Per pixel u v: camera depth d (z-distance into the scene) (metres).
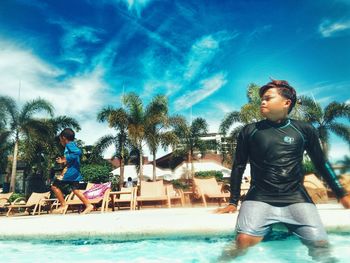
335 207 4.14
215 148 31.83
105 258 2.39
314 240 2.09
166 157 44.34
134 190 9.29
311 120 24.20
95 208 10.62
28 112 24.56
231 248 2.28
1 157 25.78
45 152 25.73
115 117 25.27
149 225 2.80
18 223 3.20
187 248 2.55
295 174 2.33
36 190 25.30
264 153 2.39
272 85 2.47
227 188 10.61
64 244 2.84
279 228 2.34
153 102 26.33
